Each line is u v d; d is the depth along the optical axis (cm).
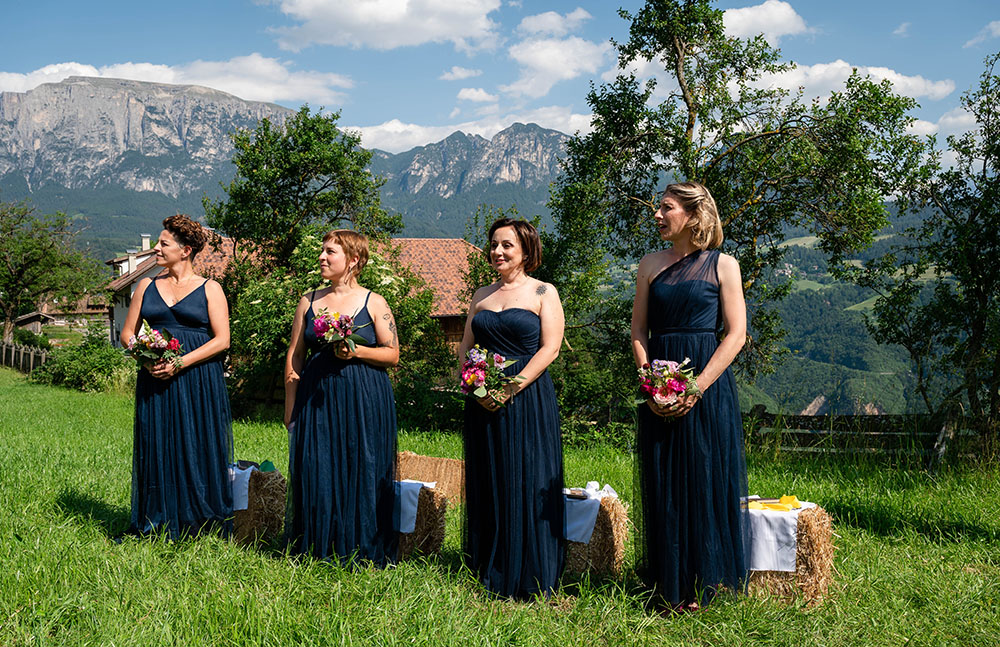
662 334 409
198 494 471
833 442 880
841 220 1285
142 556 423
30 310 6150
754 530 411
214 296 488
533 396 418
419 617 350
